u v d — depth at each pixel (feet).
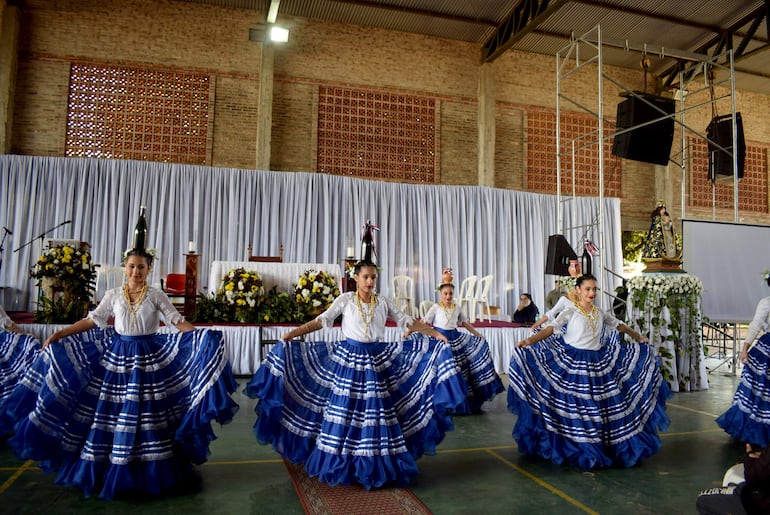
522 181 43.21
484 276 40.11
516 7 37.91
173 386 11.14
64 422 10.53
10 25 34.37
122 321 11.07
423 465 13.41
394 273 38.63
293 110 39.11
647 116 29.60
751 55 39.32
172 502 10.57
